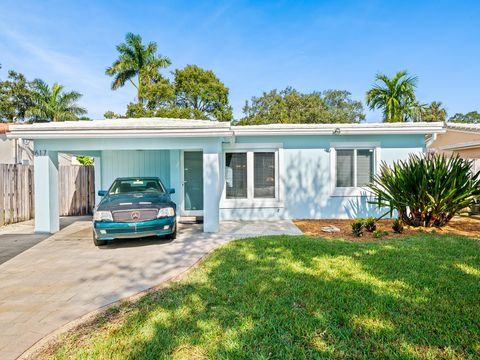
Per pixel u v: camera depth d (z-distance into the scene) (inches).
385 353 107.7
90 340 121.6
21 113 1262.3
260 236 299.1
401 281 169.9
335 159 408.2
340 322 129.0
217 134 305.3
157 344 116.3
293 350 110.4
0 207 384.5
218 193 323.3
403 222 338.0
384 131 382.3
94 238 273.9
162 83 1273.4
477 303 142.6
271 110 1619.1
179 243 278.7
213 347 113.2
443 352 108.0
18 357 112.4
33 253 253.8
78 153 418.9
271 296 154.6
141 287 176.2
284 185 410.0
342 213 408.5
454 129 563.5
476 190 306.2
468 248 234.8
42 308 151.5
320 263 204.7
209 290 165.9
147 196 301.3
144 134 307.3
